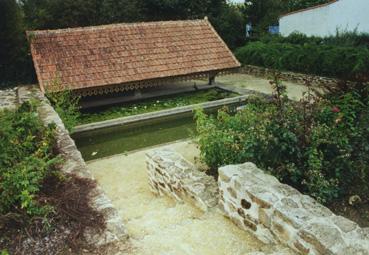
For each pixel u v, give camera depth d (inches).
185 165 224.1
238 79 621.6
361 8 582.6
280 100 222.4
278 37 675.4
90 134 394.9
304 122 207.6
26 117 244.1
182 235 155.3
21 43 472.4
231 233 157.1
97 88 426.9
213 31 560.7
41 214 149.7
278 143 197.0
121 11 629.9
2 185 153.4
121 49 482.9
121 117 415.2
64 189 172.1
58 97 381.4
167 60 490.6
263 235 146.9
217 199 184.1
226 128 256.8
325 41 601.3
